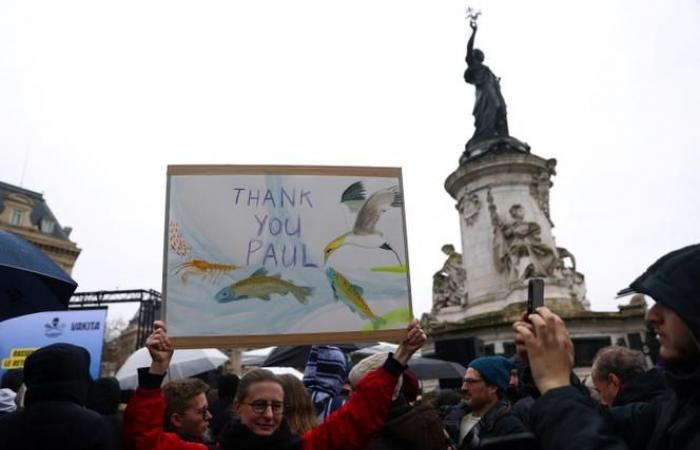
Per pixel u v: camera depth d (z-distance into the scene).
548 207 22.25
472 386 4.16
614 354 4.18
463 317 21.23
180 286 3.62
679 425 1.75
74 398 3.09
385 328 3.70
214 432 5.75
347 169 4.02
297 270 3.75
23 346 8.50
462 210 22.77
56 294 5.04
